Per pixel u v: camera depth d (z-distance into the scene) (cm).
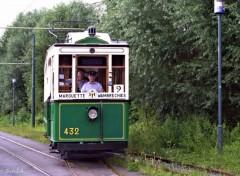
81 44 1523
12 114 5734
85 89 1510
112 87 1526
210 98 1908
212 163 1470
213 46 1789
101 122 1499
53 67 1534
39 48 4862
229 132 1834
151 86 2247
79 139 1489
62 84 1520
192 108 2175
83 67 1528
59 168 1470
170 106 2300
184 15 1842
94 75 1530
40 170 1428
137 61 2178
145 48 2114
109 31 2566
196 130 1873
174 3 1950
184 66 1998
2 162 1638
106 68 1536
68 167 1484
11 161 1664
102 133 1498
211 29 1767
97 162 1592
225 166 1425
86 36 1598
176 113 2272
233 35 1731
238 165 1424
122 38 2462
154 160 1516
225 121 1977
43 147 2241
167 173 1294
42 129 3875
